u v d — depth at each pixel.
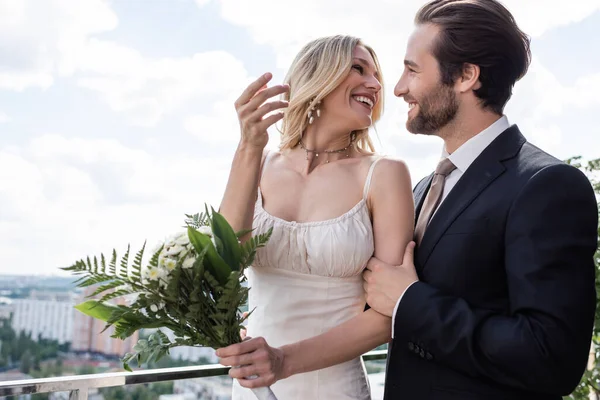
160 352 1.64
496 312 1.67
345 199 2.09
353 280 2.08
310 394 2.00
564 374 1.54
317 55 2.17
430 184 2.17
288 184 2.18
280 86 1.86
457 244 1.75
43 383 1.91
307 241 2.02
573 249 1.58
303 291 2.05
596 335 3.00
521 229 1.63
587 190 1.64
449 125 1.90
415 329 1.69
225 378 2.26
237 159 1.96
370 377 2.69
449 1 1.91
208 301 1.65
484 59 1.82
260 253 2.06
